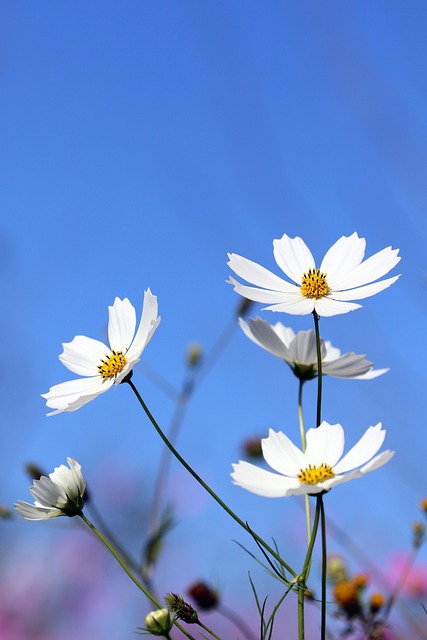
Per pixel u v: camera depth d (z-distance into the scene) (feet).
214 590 3.62
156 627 2.98
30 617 4.84
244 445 3.80
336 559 3.61
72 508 3.10
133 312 3.26
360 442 3.02
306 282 3.18
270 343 3.25
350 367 3.24
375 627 3.46
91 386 3.23
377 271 3.20
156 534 4.01
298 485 2.96
